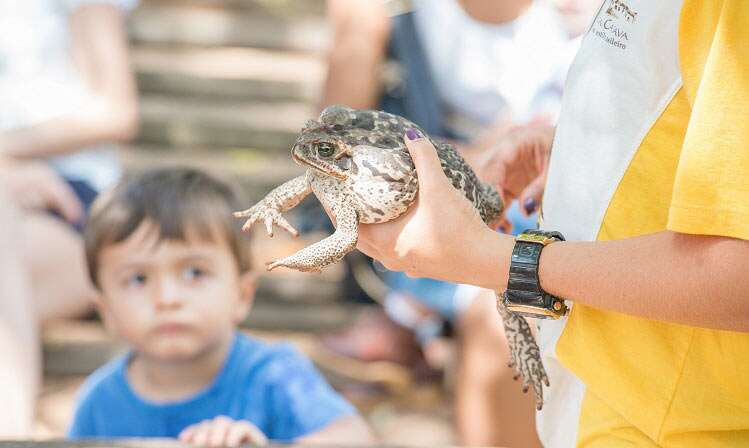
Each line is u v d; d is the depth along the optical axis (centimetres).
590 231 174
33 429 403
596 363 172
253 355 318
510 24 389
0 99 501
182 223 308
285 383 311
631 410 170
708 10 155
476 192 189
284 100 727
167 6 823
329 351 540
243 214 190
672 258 153
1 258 403
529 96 390
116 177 523
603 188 172
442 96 398
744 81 147
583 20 384
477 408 382
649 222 168
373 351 532
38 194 491
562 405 189
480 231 172
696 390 166
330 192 178
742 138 147
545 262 164
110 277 314
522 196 224
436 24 393
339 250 174
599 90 174
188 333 310
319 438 305
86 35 512
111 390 322
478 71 391
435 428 499
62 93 507
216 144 694
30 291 452
